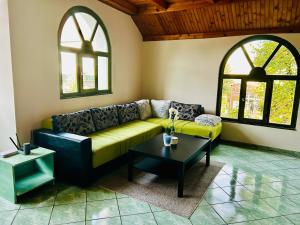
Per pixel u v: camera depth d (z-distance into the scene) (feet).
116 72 15.85
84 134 11.76
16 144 9.98
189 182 10.00
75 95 12.89
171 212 7.82
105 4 14.08
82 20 13.44
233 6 13.41
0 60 9.71
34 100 10.57
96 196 8.68
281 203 8.57
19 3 9.48
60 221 7.18
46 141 9.96
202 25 15.52
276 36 13.92
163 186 9.62
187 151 9.71
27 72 10.12
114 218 7.41
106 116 13.41
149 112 16.92
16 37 9.50
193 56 16.60
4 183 8.14
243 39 14.83
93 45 14.10
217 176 10.66
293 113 14.15
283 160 13.03
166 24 16.44
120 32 15.75
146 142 10.91
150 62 18.37
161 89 18.25
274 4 12.56
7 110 10.00
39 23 10.40
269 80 14.58
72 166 9.31
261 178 10.59
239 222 7.40
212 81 16.21
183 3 13.96
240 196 8.96
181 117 16.19
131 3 15.06
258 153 14.12
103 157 10.00
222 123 16.08
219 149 14.69
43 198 8.43
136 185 9.64
